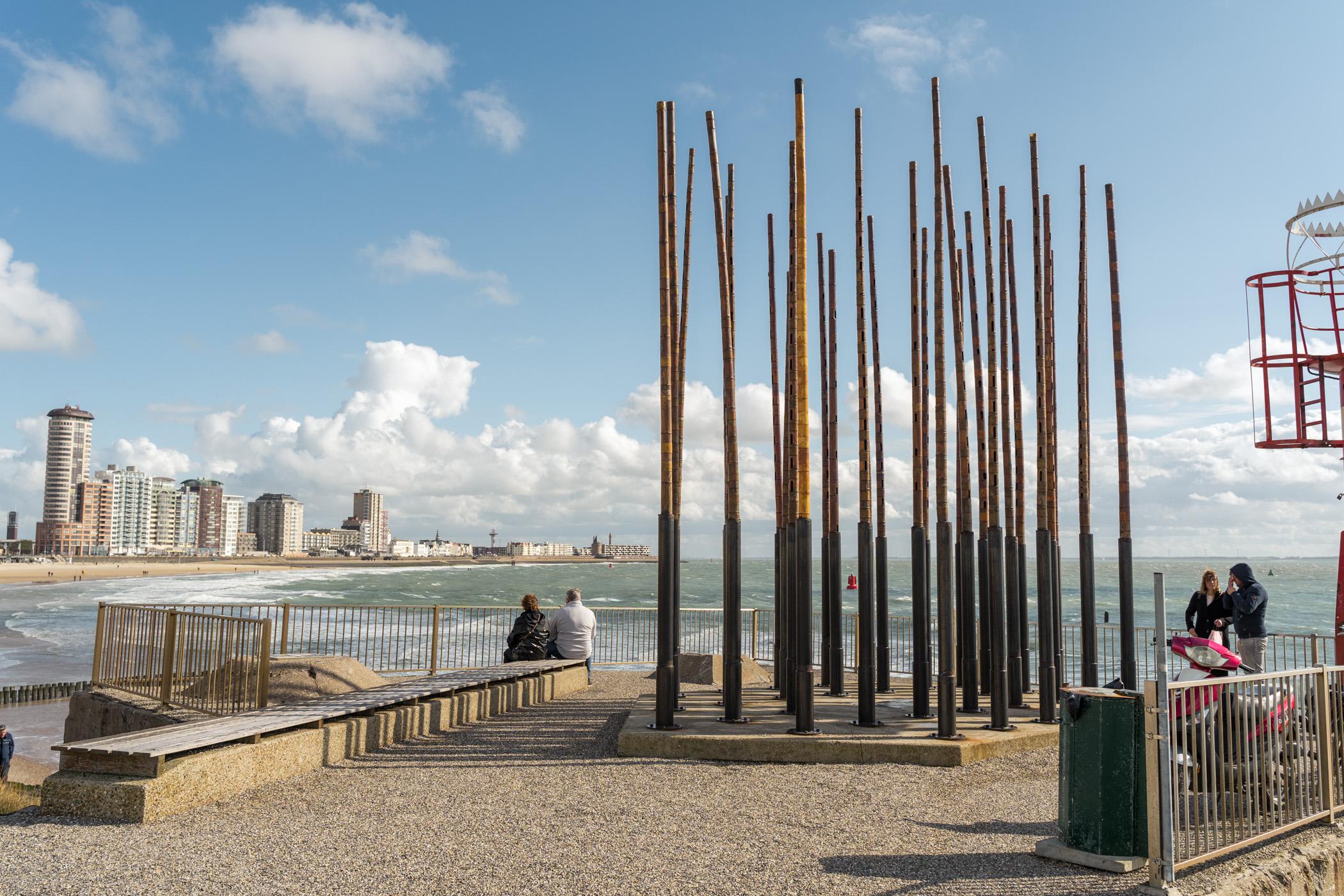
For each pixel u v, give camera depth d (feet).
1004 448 39.04
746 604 235.20
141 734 24.36
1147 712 16.65
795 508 29.78
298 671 37.04
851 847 18.67
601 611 63.72
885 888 16.21
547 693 42.73
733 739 28.09
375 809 21.81
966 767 26.96
